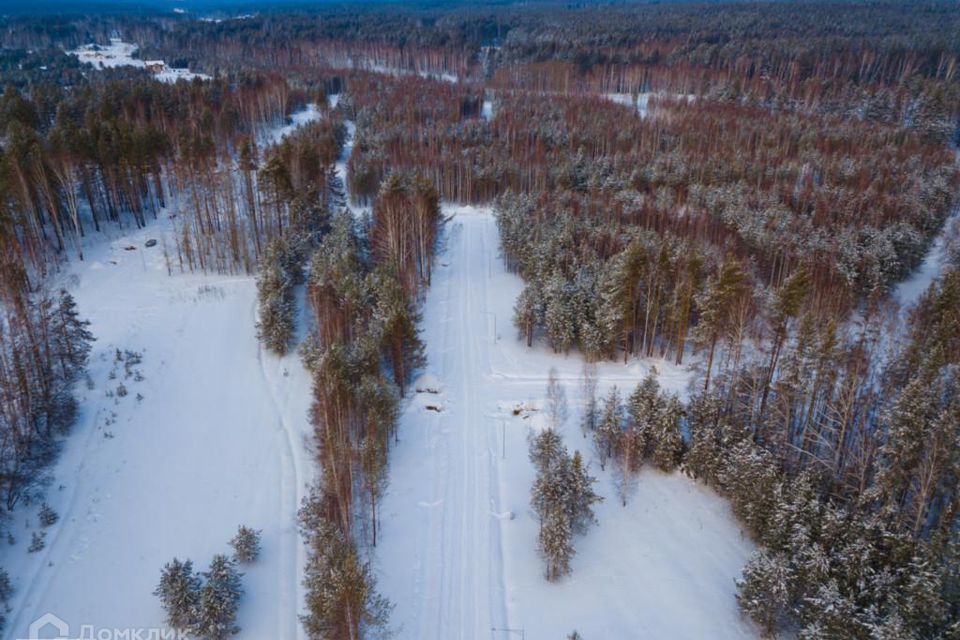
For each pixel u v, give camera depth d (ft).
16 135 253.44
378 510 127.75
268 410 160.76
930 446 104.68
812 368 130.62
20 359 140.26
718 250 223.92
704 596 110.83
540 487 116.67
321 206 251.39
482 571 115.85
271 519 127.44
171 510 128.77
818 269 203.21
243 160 246.47
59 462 136.56
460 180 338.54
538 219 239.30
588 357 179.63
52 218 233.14
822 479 120.26
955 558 92.07
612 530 124.67
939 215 259.80
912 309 187.73
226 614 102.47
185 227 227.61
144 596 110.52
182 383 168.45
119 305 202.49
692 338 170.30
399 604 108.27
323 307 174.70
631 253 170.71
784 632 102.89
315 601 96.84
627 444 131.34
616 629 105.09
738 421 136.15
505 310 215.31
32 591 109.91
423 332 196.34
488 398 165.78
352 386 140.67
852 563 98.99
